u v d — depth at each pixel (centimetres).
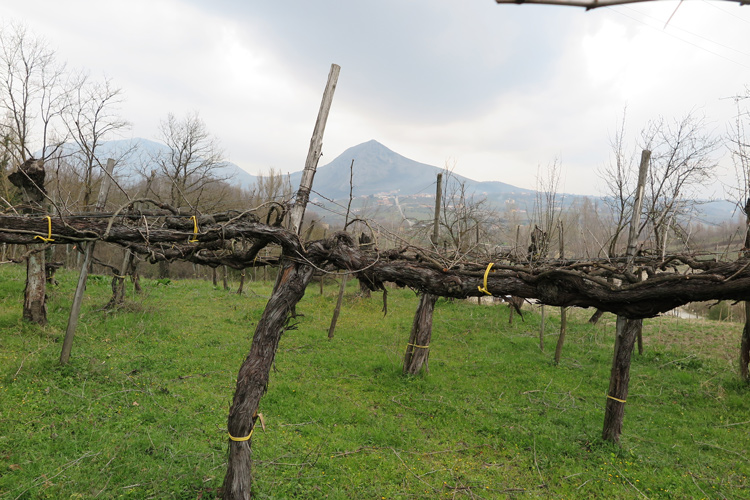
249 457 447
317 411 738
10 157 1670
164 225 478
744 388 973
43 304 1020
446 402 834
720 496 577
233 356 984
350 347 1162
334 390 852
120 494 478
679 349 1267
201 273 3106
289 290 459
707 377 1060
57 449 546
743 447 727
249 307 1523
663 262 516
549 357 1196
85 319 1116
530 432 729
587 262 408
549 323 1567
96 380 765
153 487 490
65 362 797
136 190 1780
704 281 330
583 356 1216
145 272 3058
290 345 1135
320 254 462
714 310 1739
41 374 752
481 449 670
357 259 450
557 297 382
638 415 849
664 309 358
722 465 663
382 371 993
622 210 1413
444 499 536
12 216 415
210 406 714
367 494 531
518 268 396
